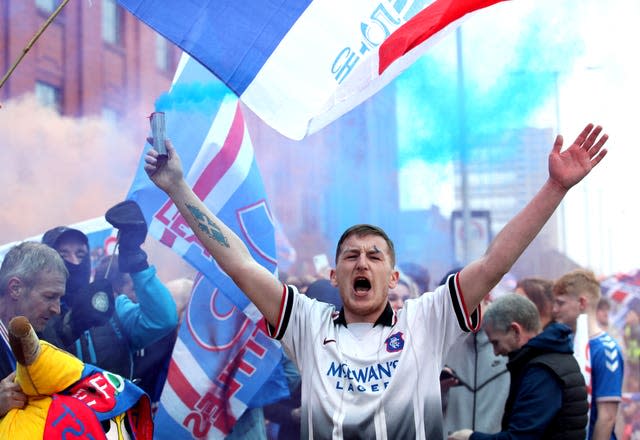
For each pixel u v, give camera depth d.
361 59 2.93
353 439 2.43
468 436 3.40
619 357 4.09
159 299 3.35
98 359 3.29
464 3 2.64
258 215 3.56
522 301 3.54
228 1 2.92
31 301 3.11
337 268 2.63
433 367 2.53
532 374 3.31
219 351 3.48
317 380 2.52
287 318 2.63
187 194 2.76
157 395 3.48
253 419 3.70
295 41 2.92
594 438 4.01
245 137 3.58
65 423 2.42
